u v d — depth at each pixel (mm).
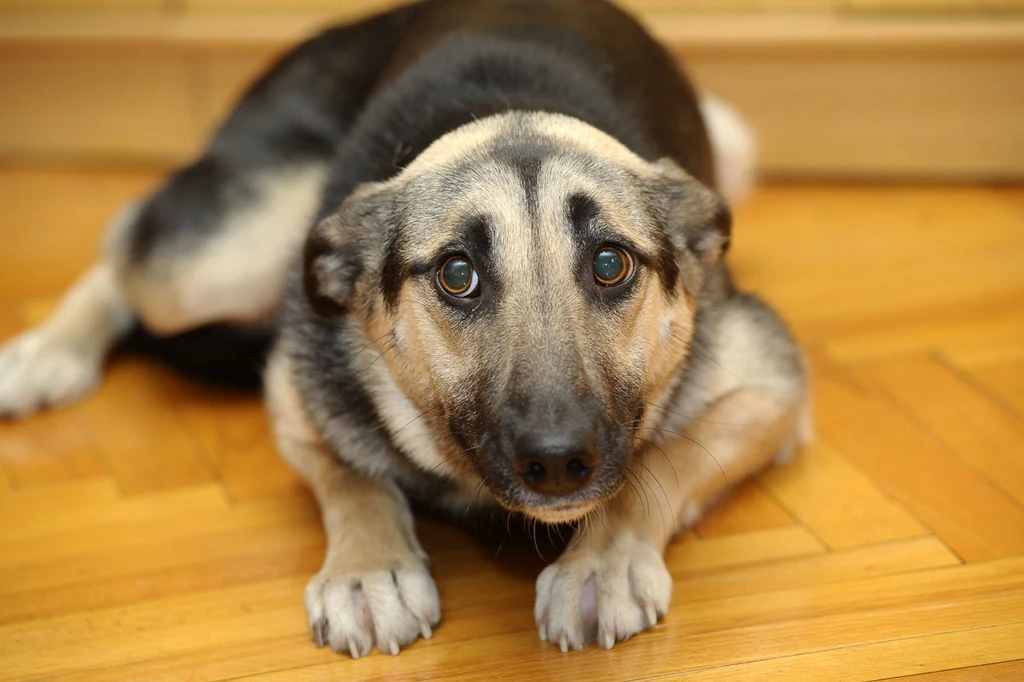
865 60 1599
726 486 1094
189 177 1281
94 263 1507
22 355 1297
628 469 958
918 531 1065
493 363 947
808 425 1151
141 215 1276
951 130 1621
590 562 983
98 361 1325
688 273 1042
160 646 999
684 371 1062
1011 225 1518
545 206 960
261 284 1266
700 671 950
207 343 1311
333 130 1286
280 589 1046
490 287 958
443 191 992
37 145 1810
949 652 954
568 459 901
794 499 1106
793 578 1025
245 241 1256
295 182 1271
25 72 1768
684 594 1014
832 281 1420
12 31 1722
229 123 1331
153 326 1270
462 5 1259
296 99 1300
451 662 970
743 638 974
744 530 1076
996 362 1270
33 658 994
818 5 1585
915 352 1292
